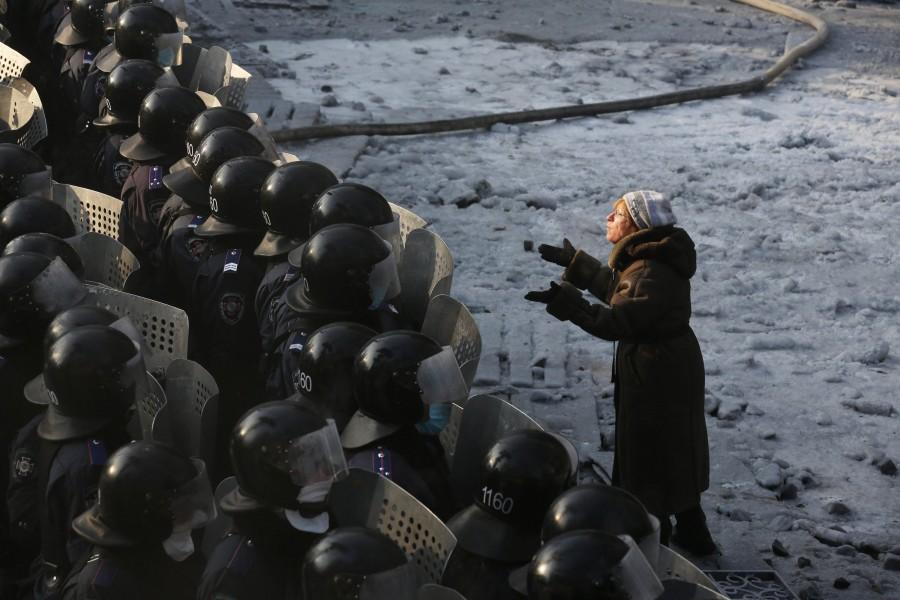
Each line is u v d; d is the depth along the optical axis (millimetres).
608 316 8742
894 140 22172
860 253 16953
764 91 25406
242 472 5961
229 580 5980
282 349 8383
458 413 7262
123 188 10969
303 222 9008
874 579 9492
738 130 22547
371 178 18891
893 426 12109
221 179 9406
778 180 19766
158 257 10352
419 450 6824
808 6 34000
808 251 16891
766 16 32906
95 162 12562
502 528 5996
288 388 8148
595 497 5438
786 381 13055
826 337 14227
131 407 7180
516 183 19172
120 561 6148
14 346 7883
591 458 11102
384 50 27766
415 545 6254
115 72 11805
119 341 7059
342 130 20469
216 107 10523
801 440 11797
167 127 10734
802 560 9688
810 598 9234
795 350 13875
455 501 7012
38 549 7621
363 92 24172
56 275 7902
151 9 12688
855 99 25047
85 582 6145
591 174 19828
